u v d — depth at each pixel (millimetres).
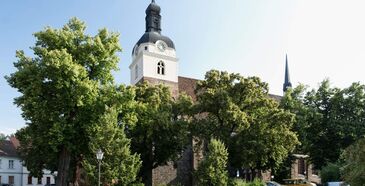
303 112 52344
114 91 36344
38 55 34969
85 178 34031
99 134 32719
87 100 34094
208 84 43031
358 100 52500
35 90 32938
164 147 41562
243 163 40625
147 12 61656
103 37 37812
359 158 18125
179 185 47062
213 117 43156
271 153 42375
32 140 36594
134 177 33375
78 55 35688
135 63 61188
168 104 43375
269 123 41625
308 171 62875
